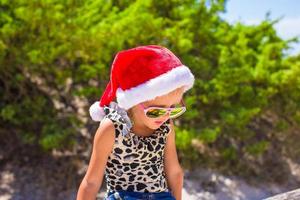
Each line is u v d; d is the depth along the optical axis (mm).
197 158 7656
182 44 6895
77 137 7668
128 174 2037
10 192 6750
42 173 7098
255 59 8133
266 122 8672
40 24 6406
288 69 8031
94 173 2012
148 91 1928
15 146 7559
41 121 7398
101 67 6762
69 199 6766
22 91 7184
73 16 7035
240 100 7605
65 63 7312
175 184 2203
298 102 7914
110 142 1982
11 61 6816
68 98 8008
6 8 6980
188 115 6828
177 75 1953
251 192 7387
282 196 2914
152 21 6668
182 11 7863
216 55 7992
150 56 1976
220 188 7309
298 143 8469
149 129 2057
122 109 1994
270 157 8172
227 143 8094
